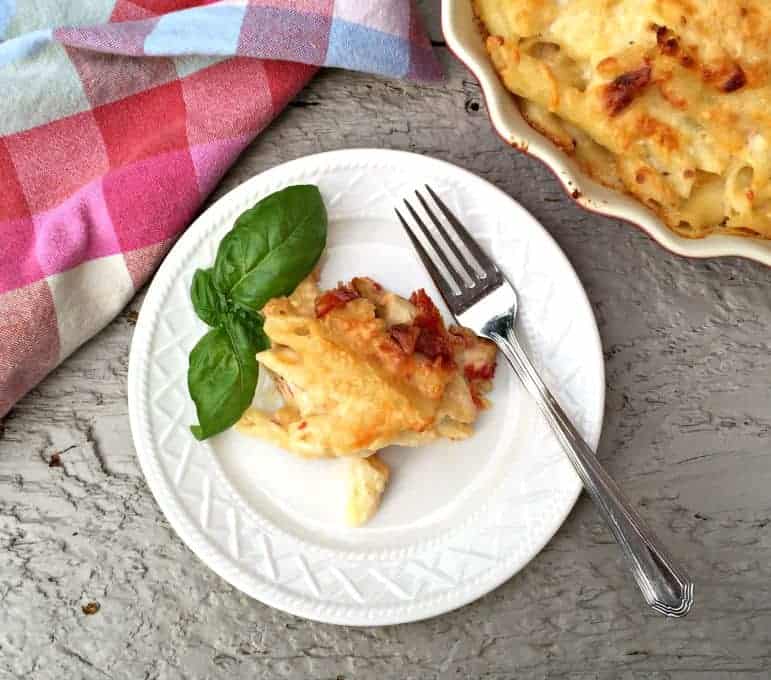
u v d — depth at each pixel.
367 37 0.50
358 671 0.49
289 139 0.52
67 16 0.52
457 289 0.49
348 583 0.47
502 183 0.51
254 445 0.49
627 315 0.50
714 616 0.48
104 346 0.51
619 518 0.46
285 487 0.49
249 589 0.47
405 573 0.47
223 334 0.48
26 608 0.49
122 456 0.50
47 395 0.51
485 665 0.49
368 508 0.47
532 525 0.47
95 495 0.50
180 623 0.49
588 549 0.49
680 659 0.48
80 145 0.51
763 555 0.49
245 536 0.48
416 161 0.49
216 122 0.51
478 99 0.52
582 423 0.48
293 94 0.51
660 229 0.43
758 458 0.49
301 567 0.48
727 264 0.50
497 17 0.44
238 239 0.48
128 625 0.49
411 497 0.48
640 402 0.49
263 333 0.48
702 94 0.42
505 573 0.47
